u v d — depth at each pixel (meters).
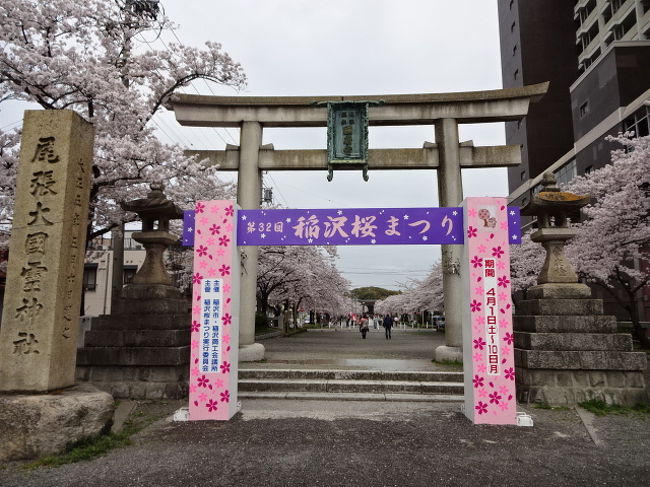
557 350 7.51
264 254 24.08
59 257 5.42
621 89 27.31
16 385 5.19
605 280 16.92
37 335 5.29
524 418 6.32
